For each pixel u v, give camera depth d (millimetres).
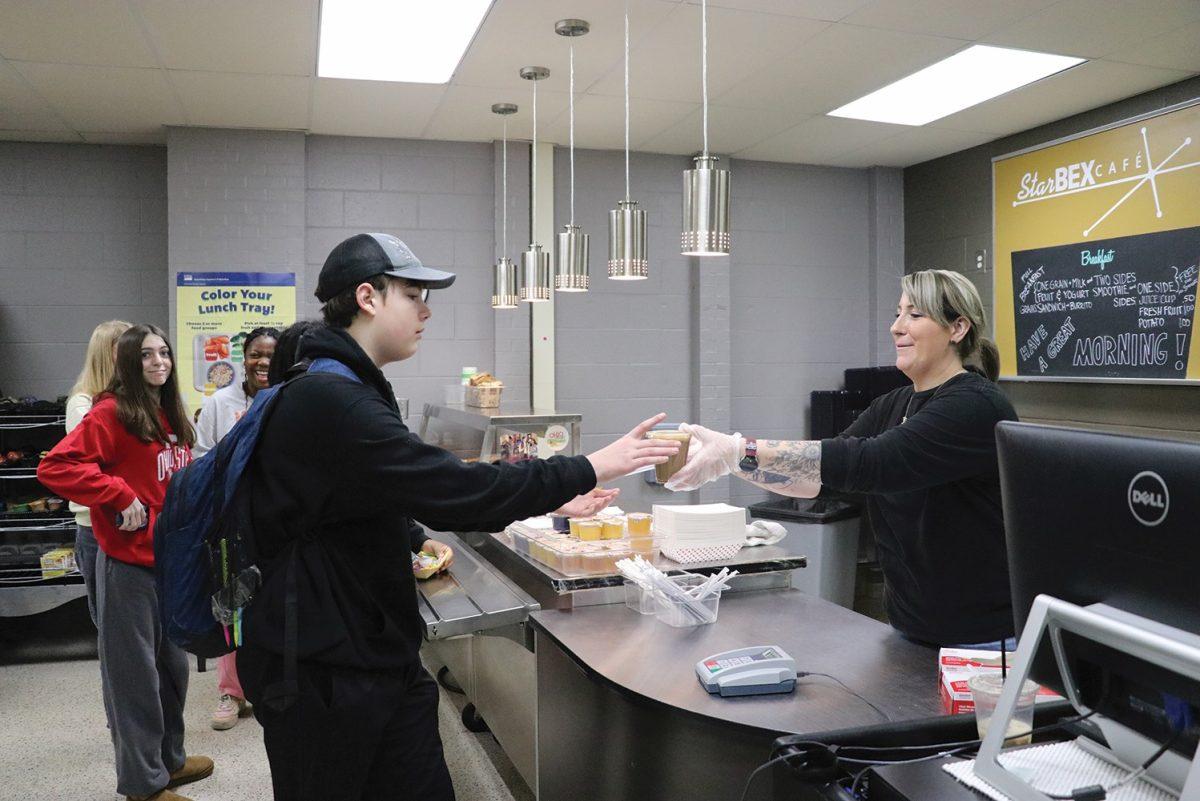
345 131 5152
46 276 5156
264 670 1565
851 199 6285
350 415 1535
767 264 6098
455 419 4703
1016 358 5355
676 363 5918
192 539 1604
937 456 1906
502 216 5453
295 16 3424
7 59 3855
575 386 5730
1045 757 1056
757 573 2740
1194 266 4262
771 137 5379
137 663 2768
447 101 4574
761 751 1743
